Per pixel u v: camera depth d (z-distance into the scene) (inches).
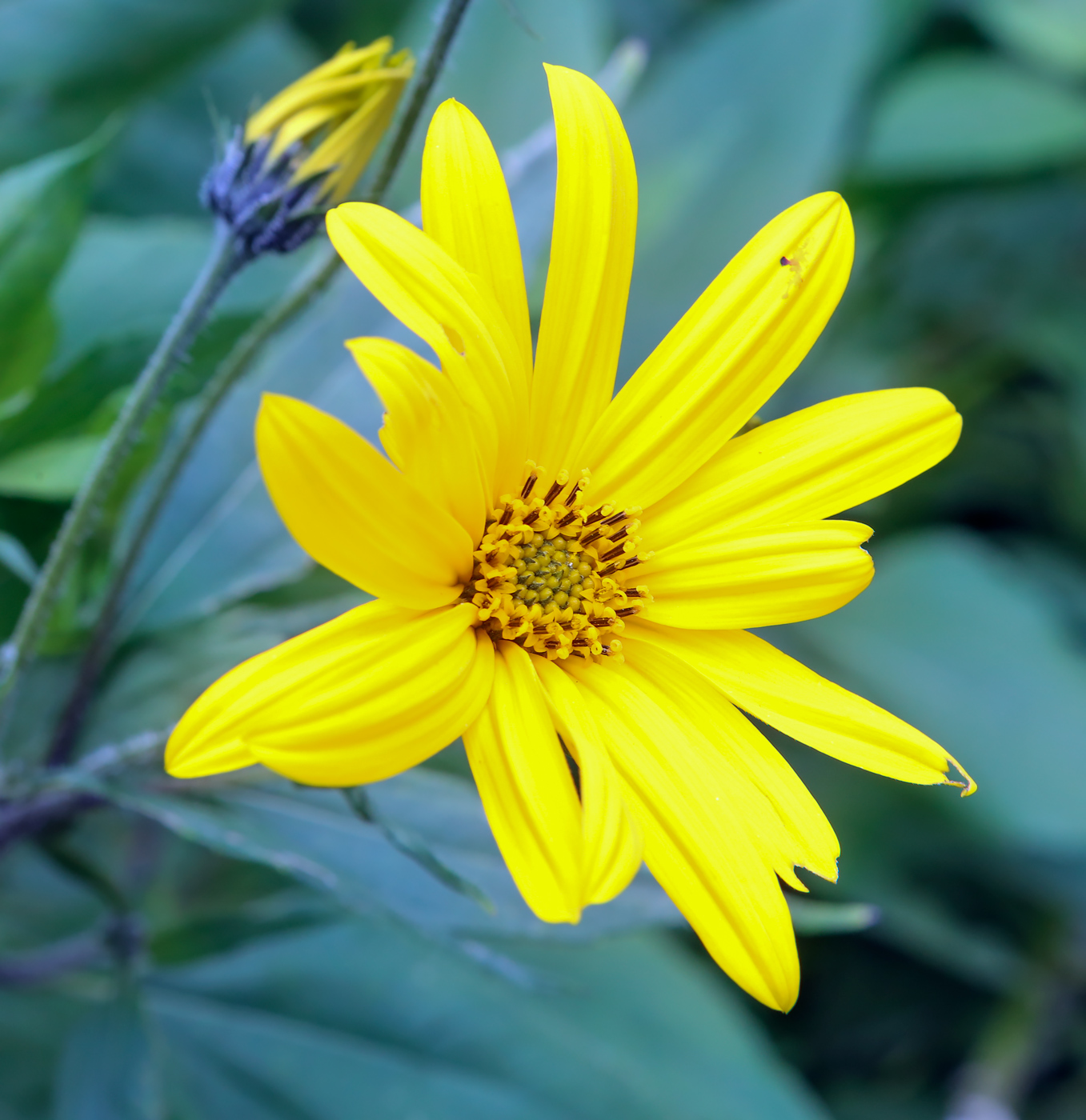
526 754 14.9
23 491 16.2
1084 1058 21.6
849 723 15.3
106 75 18.4
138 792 16.2
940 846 21.5
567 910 14.6
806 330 15.6
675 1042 18.7
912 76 24.1
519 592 15.5
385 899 16.0
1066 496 24.1
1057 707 21.2
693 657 15.6
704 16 24.3
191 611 16.6
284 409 14.4
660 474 15.7
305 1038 18.4
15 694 16.1
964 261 25.0
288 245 15.6
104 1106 16.9
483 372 15.0
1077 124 23.0
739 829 15.0
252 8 18.6
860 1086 21.3
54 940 18.6
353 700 14.5
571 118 15.3
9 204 16.3
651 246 20.6
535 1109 18.2
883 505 24.1
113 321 17.3
